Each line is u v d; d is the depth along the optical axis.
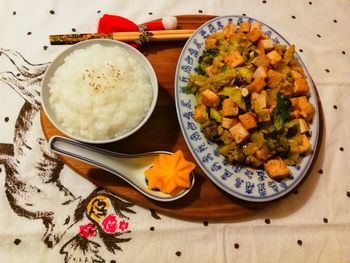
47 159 0.26
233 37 0.29
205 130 0.26
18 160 0.26
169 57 0.30
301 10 0.35
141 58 0.27
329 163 0.29
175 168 0.24
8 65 0.28
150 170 0.24
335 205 0.28
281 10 0.34
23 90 0.28
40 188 0.25
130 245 0.24
